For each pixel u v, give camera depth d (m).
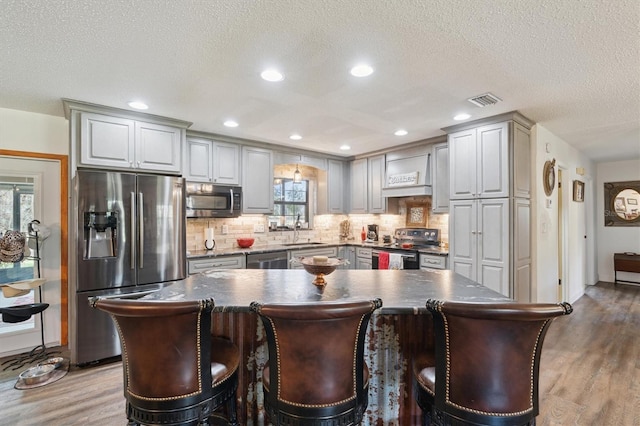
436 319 1.25
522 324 1.13
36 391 2.41
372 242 5.21
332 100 2.80
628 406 2.21
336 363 1.24
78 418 2.08
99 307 1.20
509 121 3.17
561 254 4.68
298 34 1.79
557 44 1.89
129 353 1.28
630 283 5.95
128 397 1.33
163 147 3.31
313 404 1.24
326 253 4.91
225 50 1.97
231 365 1.48
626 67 2.18
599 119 3.38
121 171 3.07
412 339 1.74
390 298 1.69
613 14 1.60
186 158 3.77
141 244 3.01
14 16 1.61
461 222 3.55
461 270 3.54
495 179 3.26
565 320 3.99
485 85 2.49
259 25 1.71
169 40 1.85
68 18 1.64
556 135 4.09
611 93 2.65
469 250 3.48
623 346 3.22
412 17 1.64
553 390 2.41
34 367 2.73
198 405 1.30
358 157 5.36
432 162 4.23
